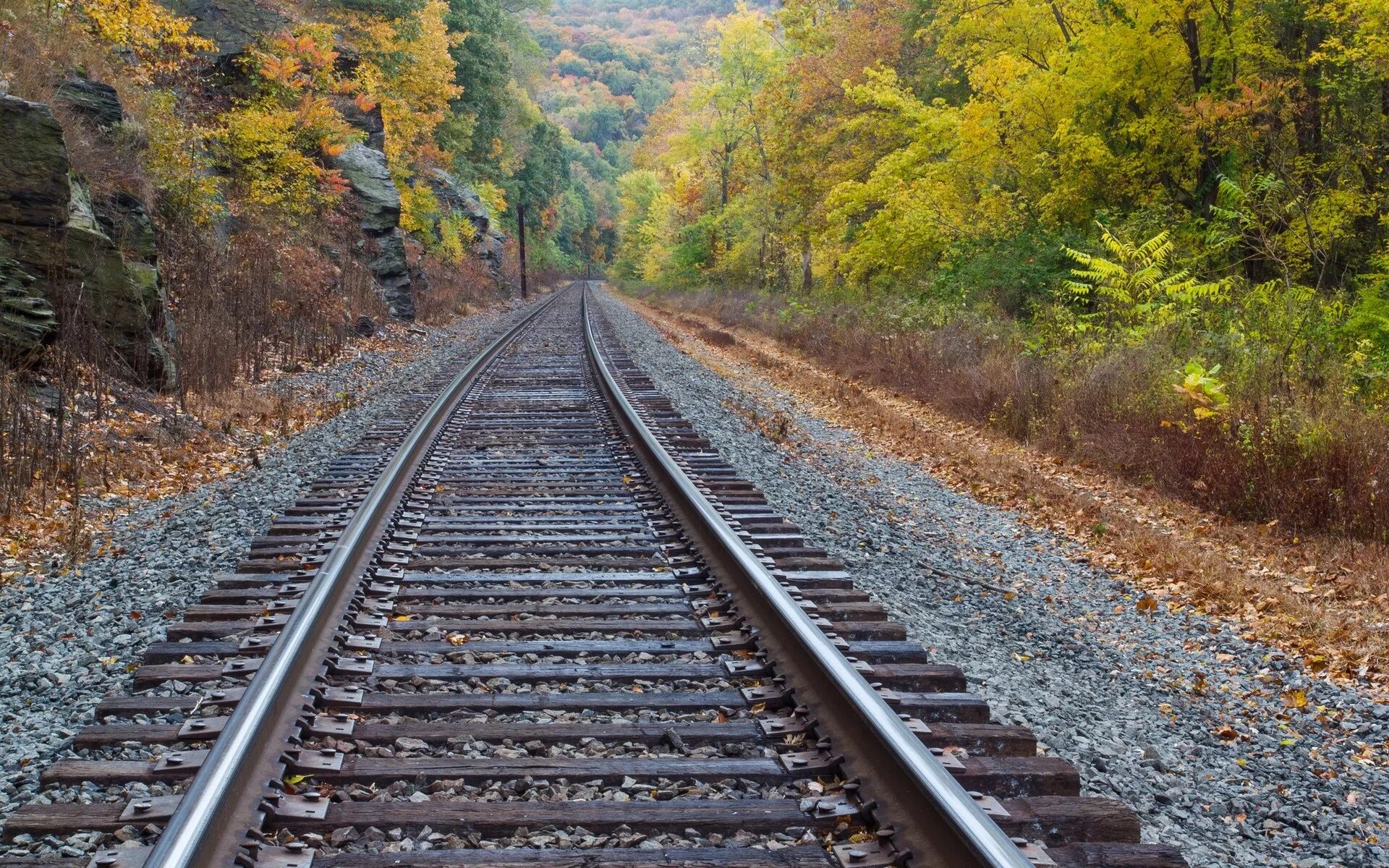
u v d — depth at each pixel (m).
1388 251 15.72
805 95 34.78
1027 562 8.17
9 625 5.48
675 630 5.25
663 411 13.45
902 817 3.19
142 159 15.39
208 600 5.62
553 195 94.31
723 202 52.91
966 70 28.77
